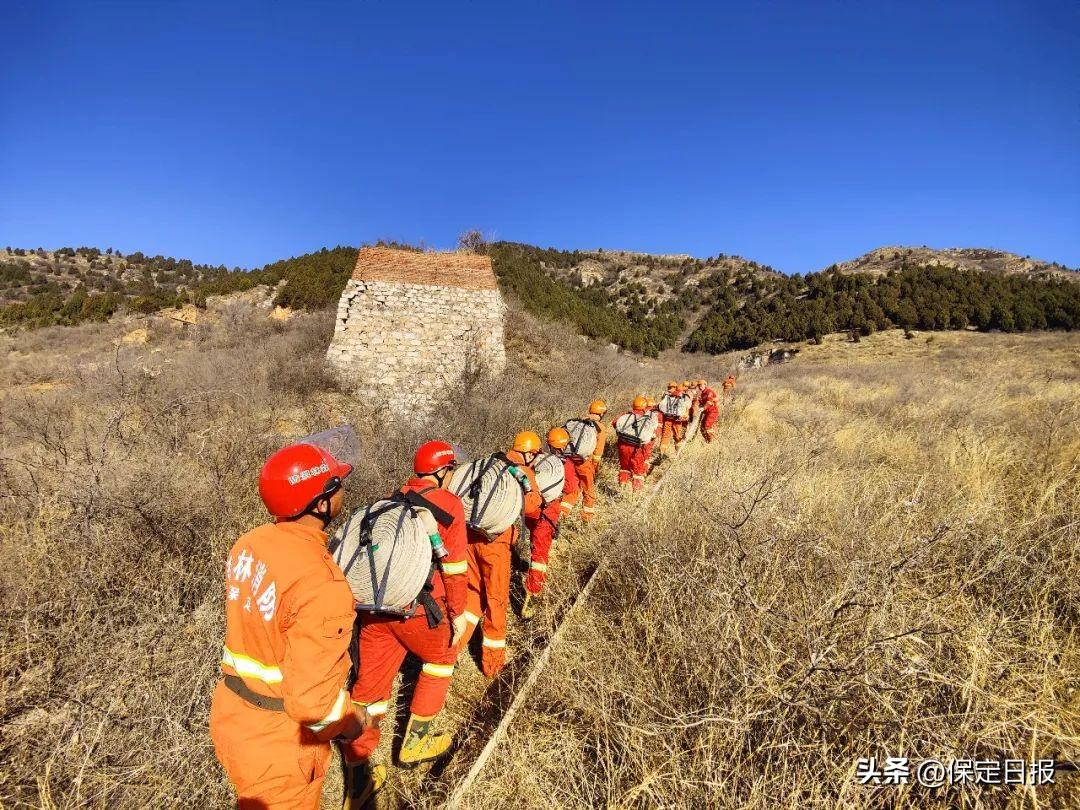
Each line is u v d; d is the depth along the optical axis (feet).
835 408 42.75
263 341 63.31
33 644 9.57
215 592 12.19
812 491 16.34
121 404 22.75
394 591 8.16
